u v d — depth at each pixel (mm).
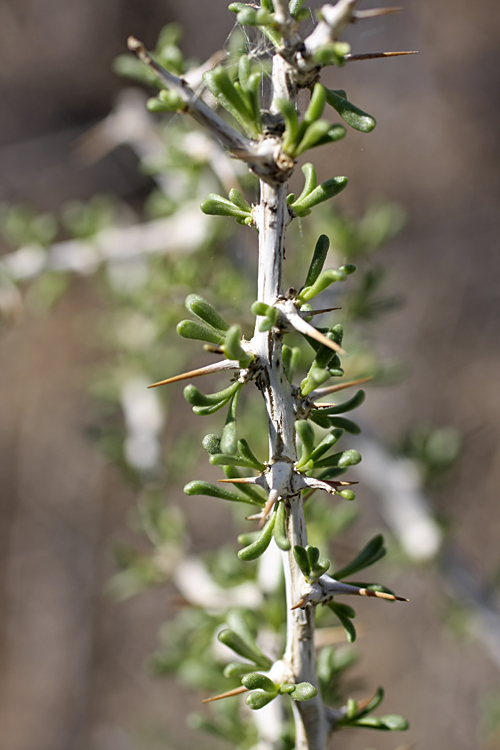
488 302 8578
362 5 8664
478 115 9219
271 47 1604
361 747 6871
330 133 1097
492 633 3428
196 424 6855
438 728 7273
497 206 8938
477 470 7883
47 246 3508
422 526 3408
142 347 3859
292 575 1350
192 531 7773
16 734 8305
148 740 4648
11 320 3525
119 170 8625
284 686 1324
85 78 9203
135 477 3473
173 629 2975
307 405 1297
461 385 8234
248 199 2625
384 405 7953
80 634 8523
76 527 8703
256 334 1270
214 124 1128
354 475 4047
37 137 9156
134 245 3389
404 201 8844
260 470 1292
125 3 9094
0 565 8820
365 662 7340
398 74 9023
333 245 3277
